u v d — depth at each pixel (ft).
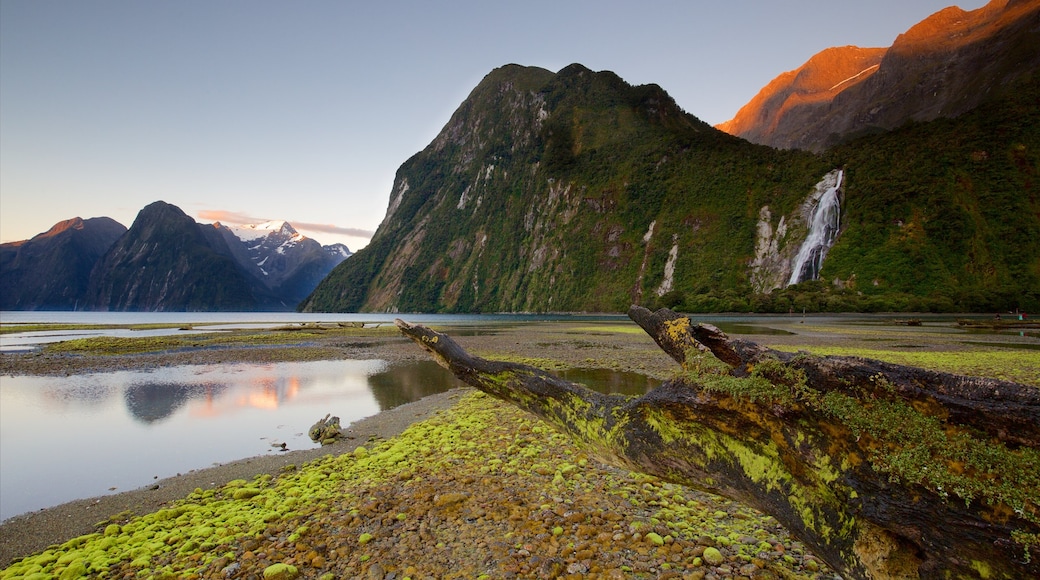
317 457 29.94
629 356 82.48
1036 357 72.95
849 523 8.34
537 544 16.07
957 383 7.45
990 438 7.04
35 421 40.57
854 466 8.17
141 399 49.75
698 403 9.95
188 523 19.95
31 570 16.67
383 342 121.29
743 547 15.55
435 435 32.35
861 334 127.24
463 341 118.73
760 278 393.91
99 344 113.19
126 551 17.26
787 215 407.85
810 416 8.61
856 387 8.14
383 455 27.84
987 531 6.77
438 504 19.76
